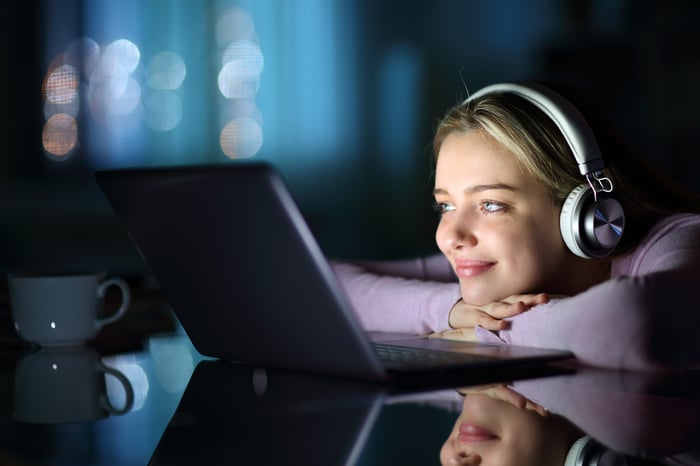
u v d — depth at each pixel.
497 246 1.14
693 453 0.54
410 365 0.84
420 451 0.56
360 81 6.42
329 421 0.65
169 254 0.91
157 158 6.15
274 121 6.34
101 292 1.14
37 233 5.87
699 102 4.30
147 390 0.81
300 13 6.33
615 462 0.52
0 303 1.28
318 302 0.77
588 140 1.10
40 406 0.74
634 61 4.40
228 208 0.77
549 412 0.68
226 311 0.89
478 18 6.16
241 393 0.78
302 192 6.42
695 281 0.98
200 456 0.56
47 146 6.00
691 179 4.30
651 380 0.84
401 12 6.35
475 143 1.16
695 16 4.30
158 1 6.08
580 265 1.19
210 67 6.20
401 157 6.45
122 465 0.54
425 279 1.60
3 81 5.92
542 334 0.99
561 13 5.03
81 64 6.03
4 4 5.92
